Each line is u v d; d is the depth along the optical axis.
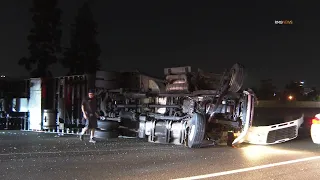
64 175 7.09
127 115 13.60
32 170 7.51
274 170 7.66
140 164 8.27
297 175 7.21
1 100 18.92
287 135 11.33
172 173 7.34
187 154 9.71
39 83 17.58
